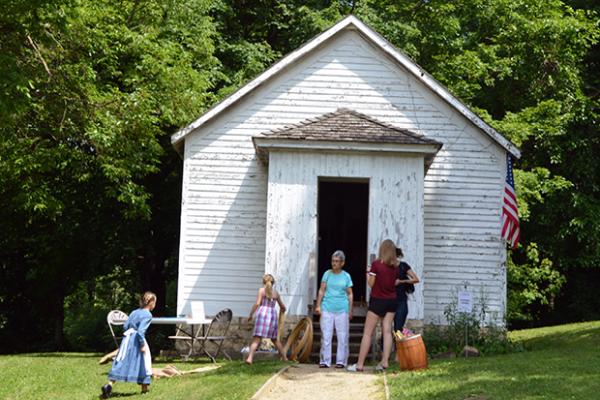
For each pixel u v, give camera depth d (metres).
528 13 27.86
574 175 27.94
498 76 27.30
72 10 16.75
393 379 11.94
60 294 30.89
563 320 32.12
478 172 19.44
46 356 18.36
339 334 13.96
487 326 18.92
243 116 19.55
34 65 17.80
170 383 12.84
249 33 29.41
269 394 11.09
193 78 21.77
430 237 19.31
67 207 24.72
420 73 19.33
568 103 27.03
